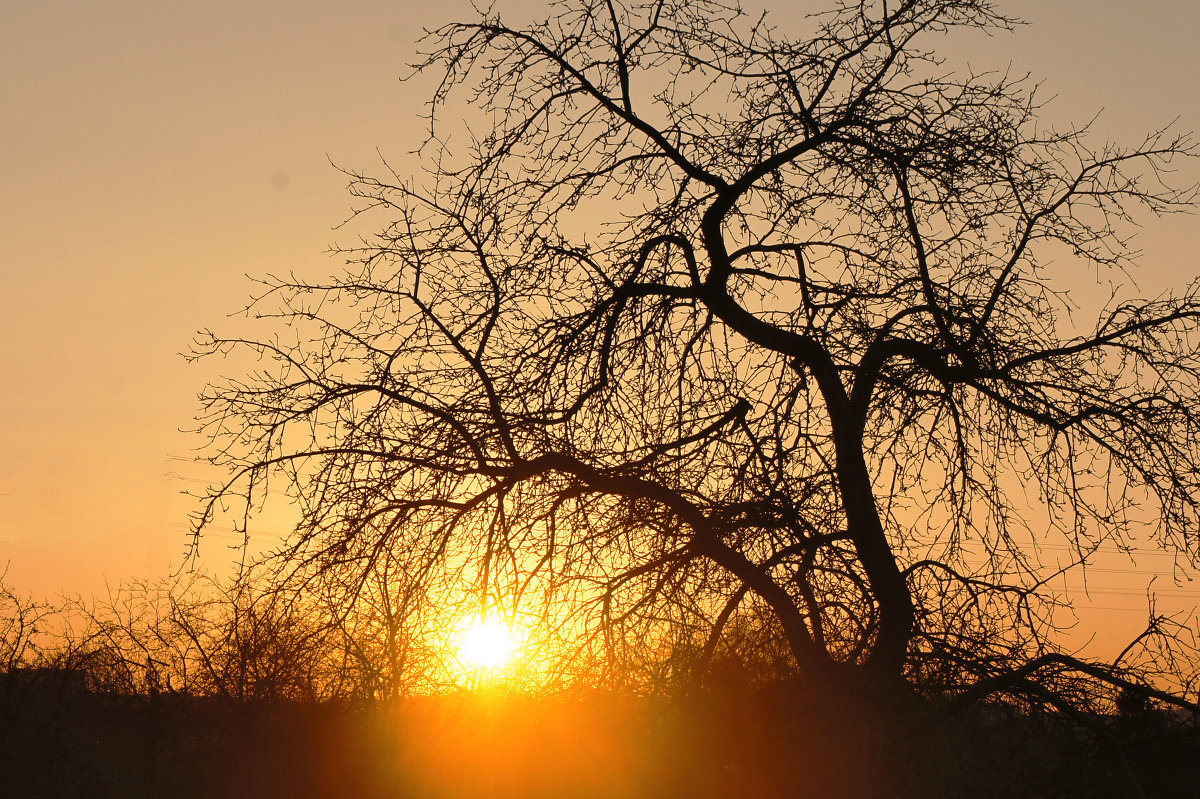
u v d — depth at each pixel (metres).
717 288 9.02
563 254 8.80
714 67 8.98
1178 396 8.73
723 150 8.88
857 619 8.34
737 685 8.18
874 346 8.65
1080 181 9.05
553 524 8.50
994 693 8.44
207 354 8.77
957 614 8.43
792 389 8.30
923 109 8.84
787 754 7.83
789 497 7.93
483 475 8.59
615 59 9.12
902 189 8.86
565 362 8.80
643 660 8.45
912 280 8.60
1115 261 9.00
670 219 8.87
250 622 8.83
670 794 8.09
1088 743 8.45
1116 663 8.64
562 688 8.55
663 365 8.71
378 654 8.84
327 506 8.36
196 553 8.47
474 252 9.03
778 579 8.37
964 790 7.76
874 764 7.61
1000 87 8.89
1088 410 8.79
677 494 8.35
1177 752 8.29
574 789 8.42
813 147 8.88
